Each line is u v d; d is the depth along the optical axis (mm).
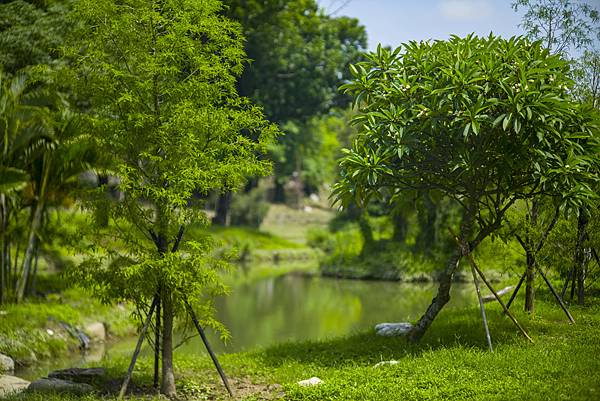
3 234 18828
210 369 13172
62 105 17016
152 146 11164
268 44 40469
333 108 46906
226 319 22391
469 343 12328
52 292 20391
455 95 11500
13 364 14969
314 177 75625
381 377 10211
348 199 13188
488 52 12078
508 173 12047
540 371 9484
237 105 11586
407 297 27609
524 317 13766
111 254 11539
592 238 14539
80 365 15500
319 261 40594
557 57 12023
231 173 10984
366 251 37156
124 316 20562
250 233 51219
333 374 11133
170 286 10688
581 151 11797
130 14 10742
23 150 17734
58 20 19078
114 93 11039
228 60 11539
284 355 14039
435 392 9008
